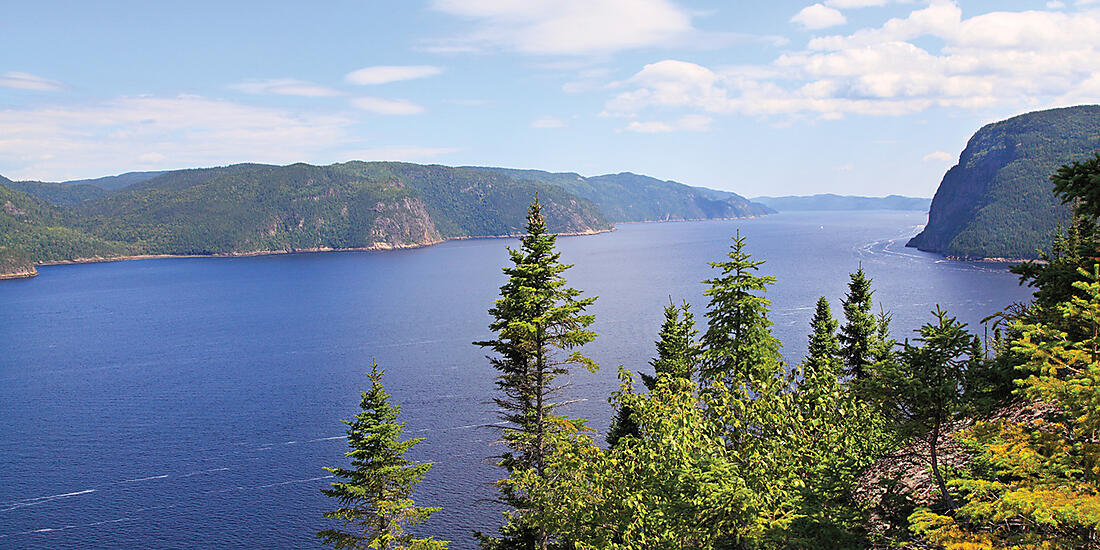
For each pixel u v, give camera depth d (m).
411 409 102.94
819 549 13.73
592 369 29.27
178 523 72.19
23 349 167.62
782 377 17.72
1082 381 10.03
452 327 180.50
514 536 32.56
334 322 197.38
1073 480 9.77
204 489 79.94
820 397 17.14
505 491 31.25
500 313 29.39
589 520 18.25
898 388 12.43
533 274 28.64
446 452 84.75
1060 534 10.05
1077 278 15.53
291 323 199.00
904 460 16.69
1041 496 9.06
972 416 12.20
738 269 25.69
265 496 77.75
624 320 178.62
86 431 100.88
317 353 152.88
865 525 14.48
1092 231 16.06
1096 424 9.86
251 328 192.50
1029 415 13.99
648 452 16.69
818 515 14.23
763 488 14.76
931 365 12.30
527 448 30.17
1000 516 9.73
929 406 12.31
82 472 85.69
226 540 68.69
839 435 16.45
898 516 13.98
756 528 14.05
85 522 72.88
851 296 48.19
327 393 118.00
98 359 153.50
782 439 16.31
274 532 69.94
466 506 70.81
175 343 172.25
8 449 94.00
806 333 143.00
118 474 84.75
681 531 15.35
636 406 17.81
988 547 9.64
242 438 96.38
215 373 136.62
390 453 30.89
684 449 15.44
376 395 30.70
